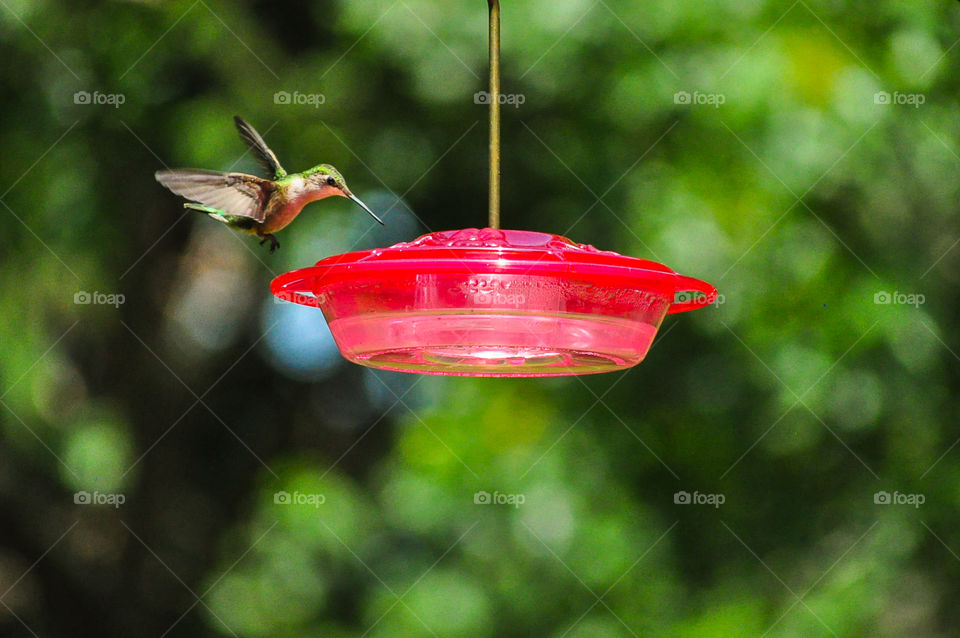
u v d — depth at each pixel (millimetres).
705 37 10305
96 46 10523
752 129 10305
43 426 11539
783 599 12023
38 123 10586
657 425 11812
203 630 12453
